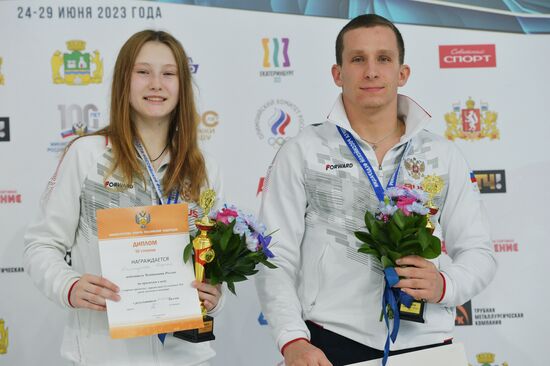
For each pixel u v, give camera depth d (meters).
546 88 3.03
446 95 3.03
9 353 2.92
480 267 2.02
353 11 3.00
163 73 2.05
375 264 2.03
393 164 2.11
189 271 1.91
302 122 3.01
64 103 2.95
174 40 2.12
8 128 2.92
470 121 3.03
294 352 1.87
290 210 2.13
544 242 3.01
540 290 3.00
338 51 2.18
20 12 2.94
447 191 2.13
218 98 2.99
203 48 2.98
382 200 2.04
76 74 2.95
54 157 2.94
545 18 3.03
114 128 2.06
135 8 2.96
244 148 3.00
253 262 1.89
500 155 3.02
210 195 1.90
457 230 2.11
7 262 2.92
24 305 2.92
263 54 3.00
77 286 1.85
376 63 2.06
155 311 1.86
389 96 2.06
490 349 3.00
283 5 3.00
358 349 2.00
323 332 2.04
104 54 2.96
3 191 2.92
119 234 1.89
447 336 2.05
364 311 2.01
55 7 2.95
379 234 1.86
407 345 1.97
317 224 2.12
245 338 3.00
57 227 2.01
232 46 2.99
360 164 2.10
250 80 3.00
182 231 1.93
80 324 1.99
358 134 2.16
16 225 2.92
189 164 2.09
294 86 3.01
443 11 3.02
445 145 2.16
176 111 2.14
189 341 1.92
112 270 1.86
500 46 3.03
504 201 3.02
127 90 2.04
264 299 2.06
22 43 2.94
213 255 1.85
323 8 3.00
